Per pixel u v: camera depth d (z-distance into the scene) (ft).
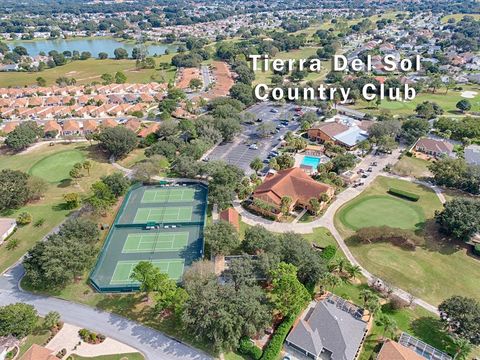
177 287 297.53
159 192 467.52
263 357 249.75
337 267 328.90
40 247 313.53
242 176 461.78
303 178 443.32
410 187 467.11
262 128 612.29
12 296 311.68
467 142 581.53
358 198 444.96
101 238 382.01
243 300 263.08
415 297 306.14
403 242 368.27
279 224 398.21
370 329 276.00
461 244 363.97
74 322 285.23
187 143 572.10
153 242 377.09
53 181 494.18
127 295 310.24
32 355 242.37
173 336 272.72
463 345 246.68
